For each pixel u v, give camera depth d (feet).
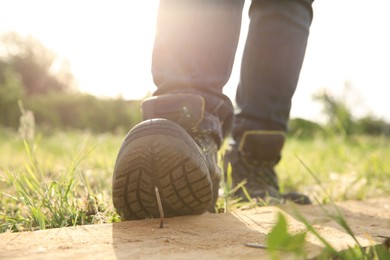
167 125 4.45
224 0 4.91
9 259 3.35
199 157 4.50
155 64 5.02
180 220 4.90
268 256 3.45
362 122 31.99
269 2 6.46
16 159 11.76
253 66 6.65
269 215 5.42
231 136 7.39
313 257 3.34
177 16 4.89
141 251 3.60
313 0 6.73
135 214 4.92
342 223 3.20
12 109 49.83
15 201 6.27
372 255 3.76
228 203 6.14
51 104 51.24
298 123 26.03
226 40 4.98
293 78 6.68
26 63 103.86
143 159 4.34
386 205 6.67
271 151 6.98
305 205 6.49
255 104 6.78
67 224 5.05
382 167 10.23
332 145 14.65
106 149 14.21
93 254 3.50
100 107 49.75
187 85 4.91
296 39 6.56
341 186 8.82
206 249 3.69
